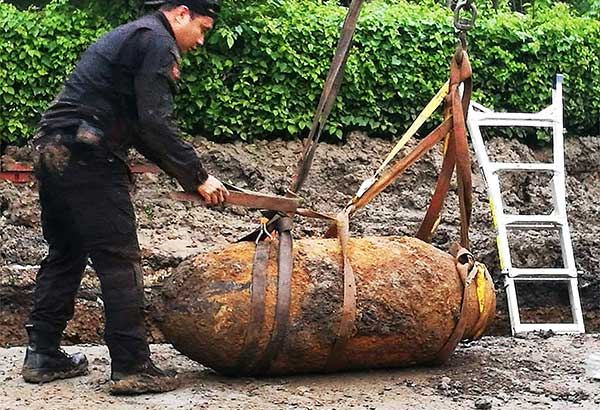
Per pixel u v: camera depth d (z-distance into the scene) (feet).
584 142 43.96
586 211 41.04
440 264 19.24
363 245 19.06
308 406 16.65
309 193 38.47
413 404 16.96
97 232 17.38
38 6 44.57
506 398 17.60
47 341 19.02
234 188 18.15
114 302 17.51
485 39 42.22
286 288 17.65
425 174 40.16
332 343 17.94
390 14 41.39
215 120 39.14
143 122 16.97
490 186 31.63
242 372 18.47
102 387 18.24
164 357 21.58
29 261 33.65
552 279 31.04
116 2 37.96
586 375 19.72
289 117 39.70
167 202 37.24
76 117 17.29
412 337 18.54
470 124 32.42
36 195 37.14
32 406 16.75
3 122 37.83
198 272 18.07
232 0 38.70
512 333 30.12
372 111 40.70
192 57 38.42
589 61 43.62
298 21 39.70
